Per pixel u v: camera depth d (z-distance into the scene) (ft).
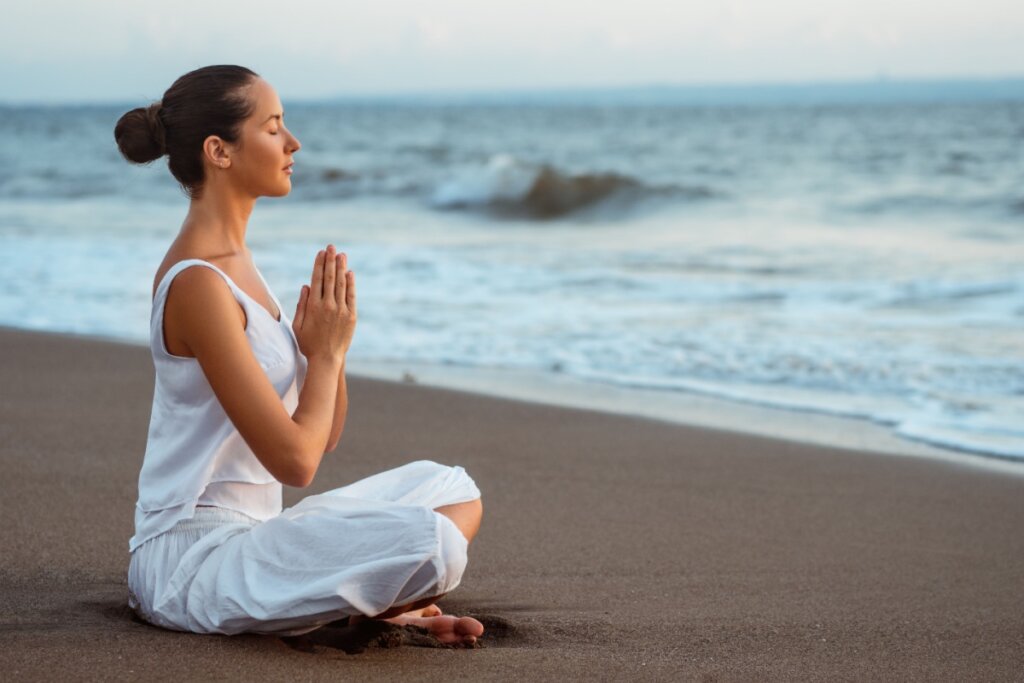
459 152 133.80
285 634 9.06
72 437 18.85
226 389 8.64
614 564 13.74
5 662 8.33
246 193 9.30
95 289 39.01
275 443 8.65
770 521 16.17
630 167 110.22
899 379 26.68
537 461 19.33
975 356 28.71
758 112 378.12
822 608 12.18
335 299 9.13
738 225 63.77
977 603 12.58
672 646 10.44
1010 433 22.18
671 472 18.88
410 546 8.54
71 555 12.57
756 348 29.94
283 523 8.93
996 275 40.86
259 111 9.17
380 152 132.98
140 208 71.82
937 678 9.81
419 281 41.01
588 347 30.25
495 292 38.78
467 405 23.50
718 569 13.69
